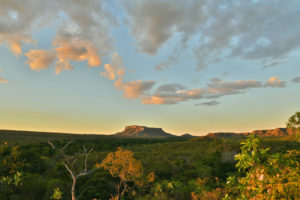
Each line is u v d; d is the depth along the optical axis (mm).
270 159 2846
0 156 8758
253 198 2627
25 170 15000
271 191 2400
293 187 2248
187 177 16094
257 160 2818
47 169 17266
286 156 2910
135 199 10883
